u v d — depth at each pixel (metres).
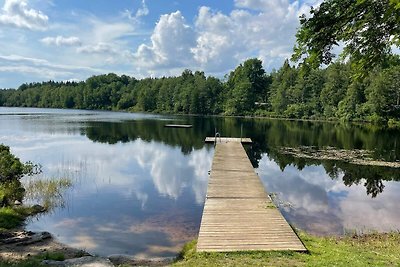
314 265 6.27
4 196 11.53
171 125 44.12
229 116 71.62
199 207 12.31
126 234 9.73
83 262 7.07
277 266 6.29
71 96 110.12
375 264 6.34
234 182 13.30
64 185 15.13
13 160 12.22
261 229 8.30
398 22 4.11
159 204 12.66
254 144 28.69
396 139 31.88
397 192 14.49
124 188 14.93
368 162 20.83
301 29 4.57
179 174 17.97
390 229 10.21
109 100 105.31
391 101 48.84
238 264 6.45
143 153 24.45
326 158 22.23
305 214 11.55
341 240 8.91
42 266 6.78
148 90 92.25
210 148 26.89
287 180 16.64
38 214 11.45
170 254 8.36
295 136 34.69
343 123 51.84
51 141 30.08
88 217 11.16
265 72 79.00
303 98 66.25
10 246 8.58
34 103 117.88
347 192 14.48
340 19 4.38
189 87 82.38
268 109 72.12
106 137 33.19
